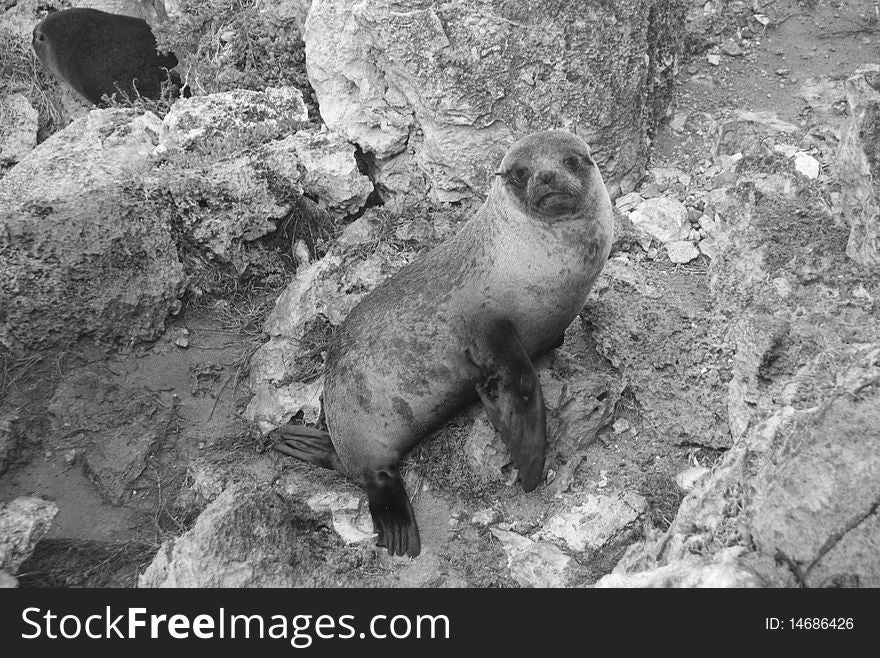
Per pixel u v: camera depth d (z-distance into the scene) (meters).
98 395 3.24
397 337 3.00
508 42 3.44
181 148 3.54
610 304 3.13
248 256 3.56
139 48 4.32
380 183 3.71
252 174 3.52
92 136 3.62
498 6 3.44
